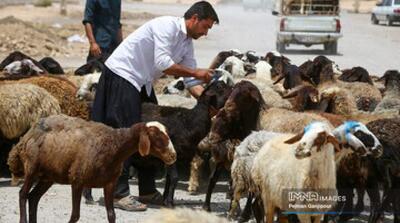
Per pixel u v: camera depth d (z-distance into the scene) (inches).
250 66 617.3
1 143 454.9
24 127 447.2
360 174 367.2
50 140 334.0
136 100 399.9
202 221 182.7
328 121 401.4
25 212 340.2
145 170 415.8
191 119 417.4
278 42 1443.2
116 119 397.1
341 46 1560.0
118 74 397.4
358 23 2326.5
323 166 300.5
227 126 396.5
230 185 406.3
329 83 576.7
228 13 2731.3
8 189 439.8
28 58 601.3
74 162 329.7
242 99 393.1
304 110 468.4
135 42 398.9
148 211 403.2
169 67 392.8
